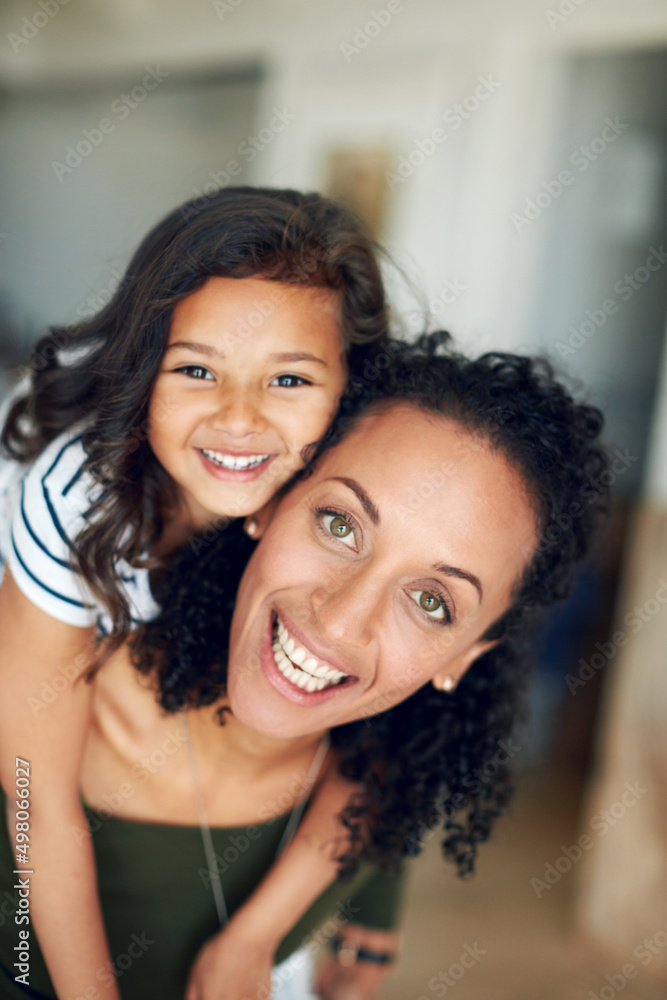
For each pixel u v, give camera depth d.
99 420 0.98
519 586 0.96
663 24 2.86
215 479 0.99
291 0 3.68
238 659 0.92
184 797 1.00
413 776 1.10
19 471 1.17
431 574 0.85
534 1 3.02
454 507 0.85
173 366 0.98
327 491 0.87
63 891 0.93
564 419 0.95
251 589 0.91
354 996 1.30
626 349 3.42
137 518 0.99
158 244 1.02
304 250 0.98
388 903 1.29
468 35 3.18
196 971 1.00
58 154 5.14
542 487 0.91
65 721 0.95
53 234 5.20
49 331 1.16
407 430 0.88
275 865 1.06
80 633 0.96
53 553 0.94
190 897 1.02
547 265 3.31
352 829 1.08
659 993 2.00
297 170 3.77
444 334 1.06
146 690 1.01
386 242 3.37
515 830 2.62
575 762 3.01
